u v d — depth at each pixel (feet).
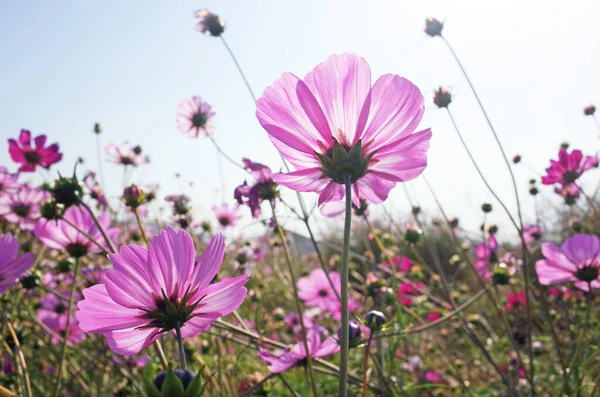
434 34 1.99
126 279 0.91
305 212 1.76
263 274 4.45
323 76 1.02
